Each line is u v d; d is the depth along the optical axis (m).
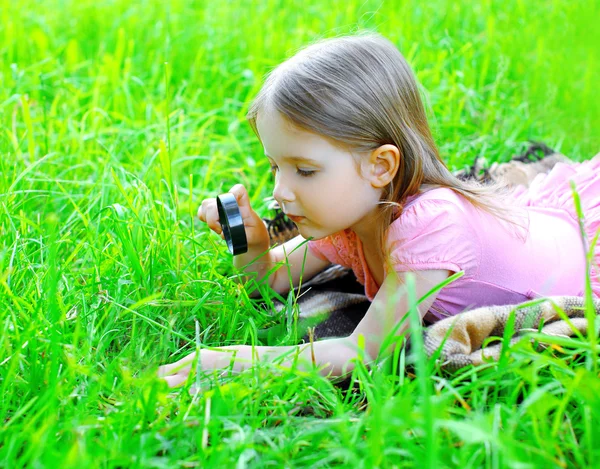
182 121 3.18
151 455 1.44
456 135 3.23
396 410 1.33
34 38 4.09
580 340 1.70
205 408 1.54
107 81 3.60
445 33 4.07
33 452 1.36
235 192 2.23
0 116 2.95
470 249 1.95
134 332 1.87
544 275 2.11
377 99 1.90
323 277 2.48
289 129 1.84
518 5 4.62
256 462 1.44
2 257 1.96
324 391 1.64
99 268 2.14
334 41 1.99
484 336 1.86
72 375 1.63
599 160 2.43
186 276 2.21
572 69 3.96
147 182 2.70
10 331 1.81
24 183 2.59
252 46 4.21
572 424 1.57
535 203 2.35
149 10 4.56
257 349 1.86
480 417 1.38
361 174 1.90
